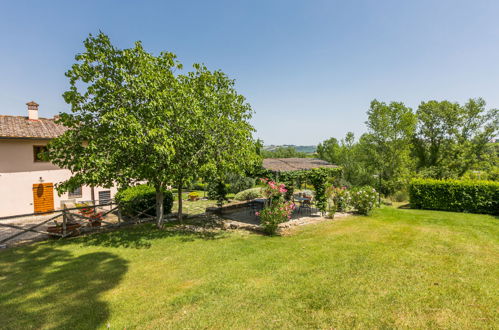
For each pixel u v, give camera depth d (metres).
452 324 3.90
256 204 14.84
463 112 27.86
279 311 4.34
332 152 33.03
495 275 5.70
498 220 11.95
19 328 3.90
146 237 9.55
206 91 10.44
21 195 16.11
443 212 14.39
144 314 4.32
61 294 5.07
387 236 9.18
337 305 4.49
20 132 15.80
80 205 15.57
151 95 8.78
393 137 26.20
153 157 8.27
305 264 6.55
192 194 24.06
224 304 4.62
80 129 9.09
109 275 6.02
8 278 5.87
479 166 27.03
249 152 10.84
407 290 5.01
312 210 14.81
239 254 7.49
